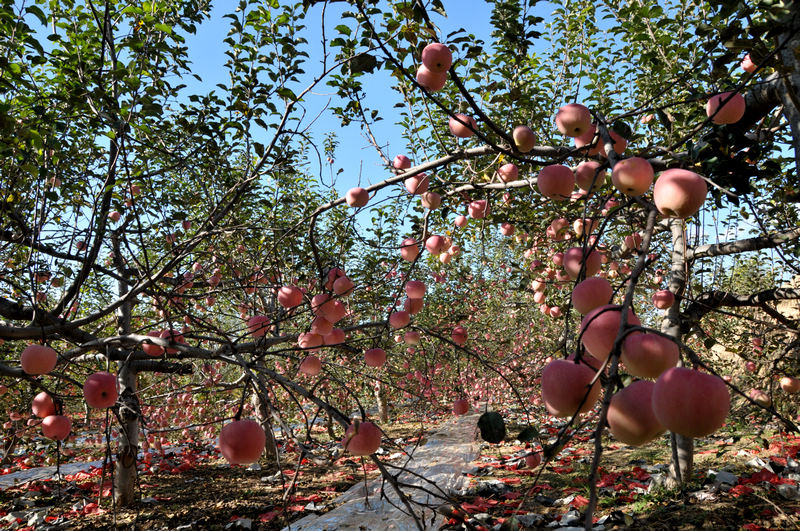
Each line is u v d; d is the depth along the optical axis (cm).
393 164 330
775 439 577
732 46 171
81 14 366
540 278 438
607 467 579
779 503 394
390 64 248
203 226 333
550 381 99
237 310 532
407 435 829
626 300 88
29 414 497
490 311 769
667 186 110
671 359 91
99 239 306
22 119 320
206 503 552
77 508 539
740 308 594
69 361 290
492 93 369
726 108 178
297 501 532
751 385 424
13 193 320
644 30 449
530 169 385
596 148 181
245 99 352
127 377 510
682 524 372
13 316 321
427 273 562
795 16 149
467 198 374
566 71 497
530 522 411
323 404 173
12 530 480
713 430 81
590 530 66
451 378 677
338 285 277
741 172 197
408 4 209
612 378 79
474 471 596
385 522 412
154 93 320
